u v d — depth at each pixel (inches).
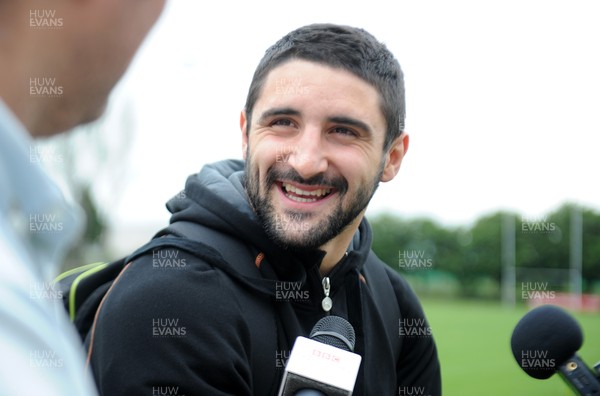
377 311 70.2
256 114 59.9
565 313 57.9
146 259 59.1
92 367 56.7
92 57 25.8
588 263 1133.7
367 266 74.4
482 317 773.3
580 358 57.5
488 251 1223.5
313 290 63.6
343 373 48.4
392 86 62.7
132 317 54.7
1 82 24.0
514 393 310.0
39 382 19.6
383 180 67.6
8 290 19.9
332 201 59.4
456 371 386.0
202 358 53.8
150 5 26.9
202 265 58.2
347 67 58.5
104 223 821.2
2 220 21.8
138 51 27.5
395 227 1269.7
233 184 65.9
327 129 58.3
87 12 25.0
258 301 60.2
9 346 19.1
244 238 61.6
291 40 59.9
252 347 58.5
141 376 53.2
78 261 789.9
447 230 1259.8
